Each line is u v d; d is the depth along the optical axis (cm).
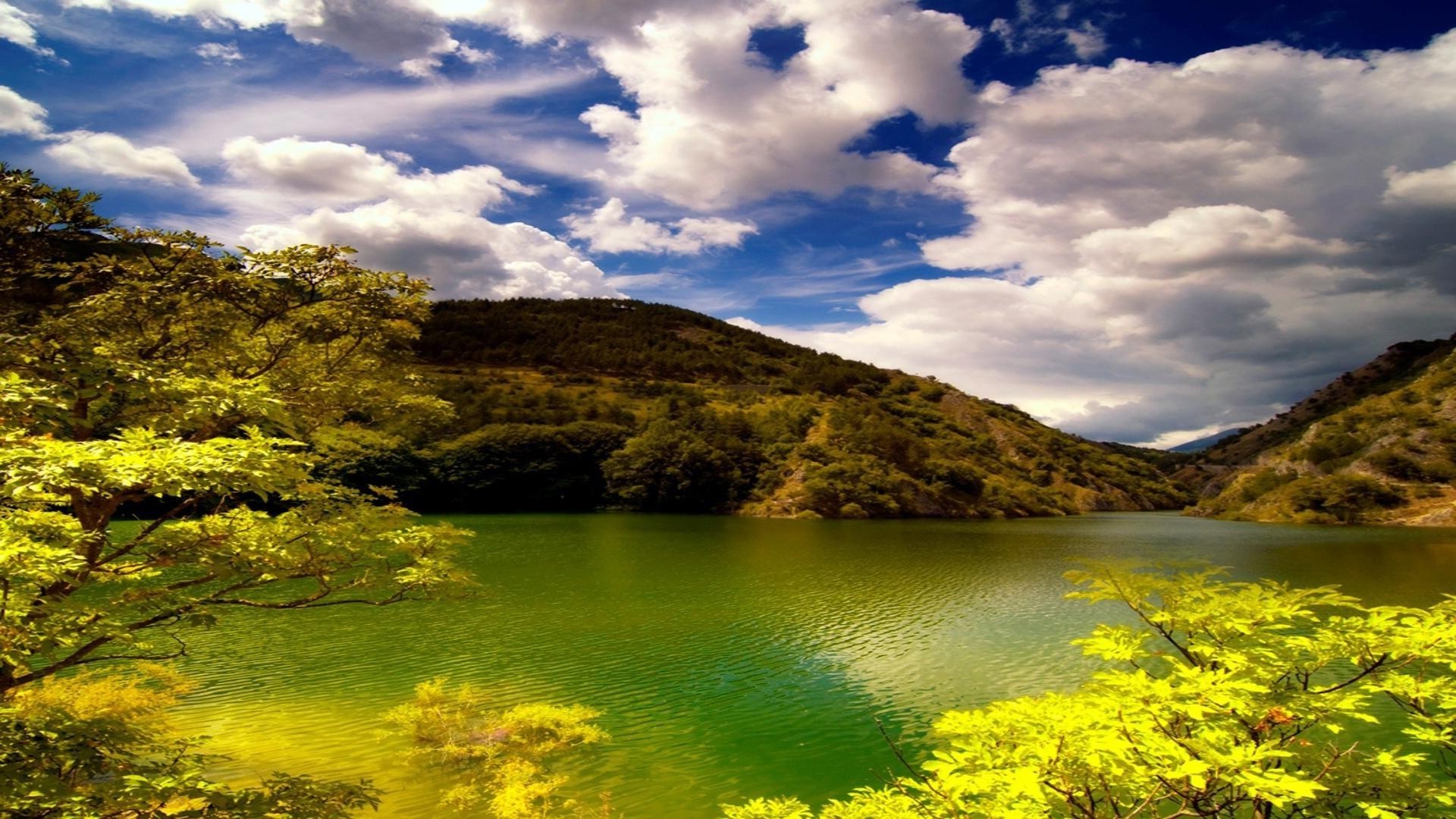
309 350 2042
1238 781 693
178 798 1129
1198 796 816
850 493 12456
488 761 1844
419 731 1992
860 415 16512
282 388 1847
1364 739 1961
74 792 977
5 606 865
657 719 2255
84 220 1423
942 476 14350
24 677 1096
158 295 1520
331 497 1491
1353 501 11956
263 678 2553
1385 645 864
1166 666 1739
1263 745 790
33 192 1328
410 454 10419
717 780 1839
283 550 1230
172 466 952
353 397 2100
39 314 1414
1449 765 1739
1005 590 4588
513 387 16638
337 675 2600
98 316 1420
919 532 9369
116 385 1170
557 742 1980
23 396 977
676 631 3378
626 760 1948
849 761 1958
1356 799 839
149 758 1723
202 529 1227
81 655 1174
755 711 2336
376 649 2959
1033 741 841
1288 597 1041
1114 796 898
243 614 3459
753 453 13575
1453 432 12656
